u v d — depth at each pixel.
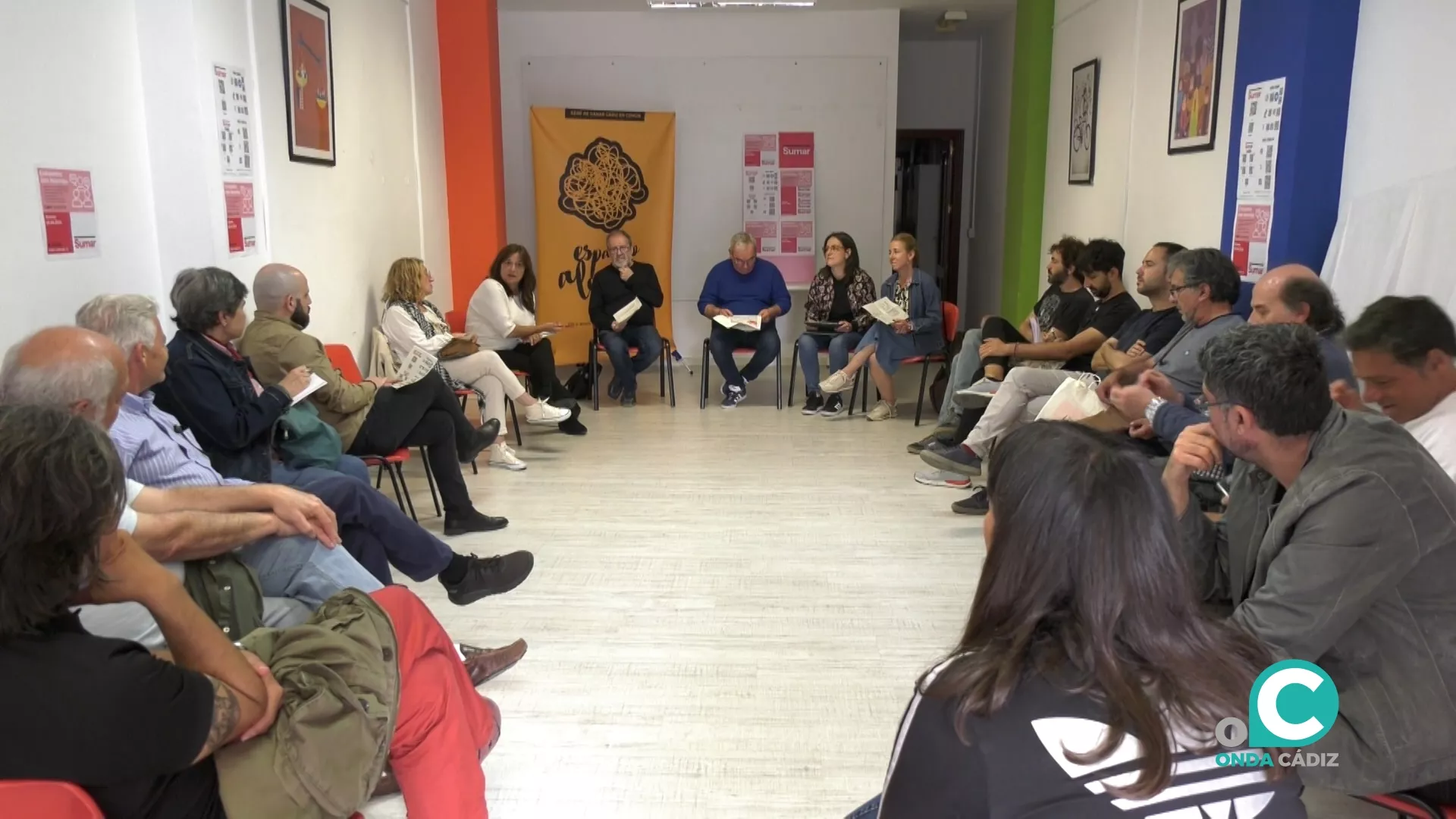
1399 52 3.42
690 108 7.83
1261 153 3.97
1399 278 3.24
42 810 1.23
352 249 4.93
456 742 1.83
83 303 2.82
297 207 4.21
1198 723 0.94
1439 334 2.09
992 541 1.05
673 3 7.18
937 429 5.09
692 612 3.30
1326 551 1.61
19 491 1.21
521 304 6.07
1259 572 1.76
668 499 4.54
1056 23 6.85
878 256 8.09
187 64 3.21
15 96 2.53
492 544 3.93
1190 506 2.11
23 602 1.24
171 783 1.40
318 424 3.35
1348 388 2.35
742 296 6.66
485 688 2.79
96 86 2.89
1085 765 0.92
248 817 1.45
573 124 7.50
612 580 3.57
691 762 2.43
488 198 6.73
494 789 2.32
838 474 4.95
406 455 4.02
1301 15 3.67
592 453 5.37
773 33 7.74
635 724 2.60
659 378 7.59
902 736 1.02
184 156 3.25
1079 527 0.97
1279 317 2.77
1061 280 5.39
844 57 7.78
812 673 2.88
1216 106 4.43
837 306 6.61
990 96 8.65
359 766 1.56
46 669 1.24
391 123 5.55
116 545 1.42
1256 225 4.01
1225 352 1.76
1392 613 1.65
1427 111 3.29
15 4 2.52
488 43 6.59
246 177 3.67
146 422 2.40
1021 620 0.99
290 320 3.63
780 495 4.59
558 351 7.58
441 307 6.57
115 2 2.98
